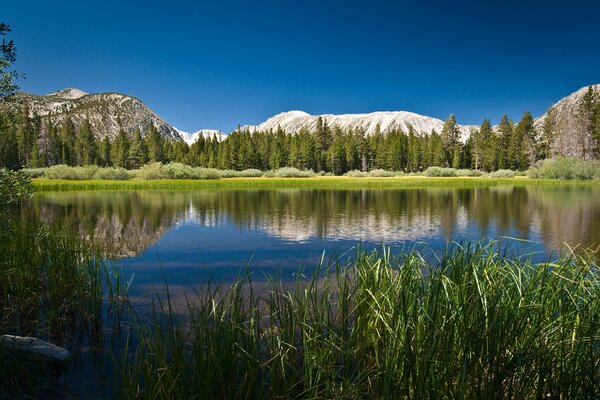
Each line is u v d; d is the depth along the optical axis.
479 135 92.38
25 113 103.88
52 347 3.98
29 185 6.49
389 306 3.95
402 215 18.89
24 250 6.76
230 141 100.44
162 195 33.09
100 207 22.80
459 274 4.20
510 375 2.96
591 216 17.34
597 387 2.85
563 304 3.56
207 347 3.40
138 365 3.14
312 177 73.62
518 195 29.81
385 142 100.75
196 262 9.29
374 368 3.60
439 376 2.97
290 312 3.98
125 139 113.12
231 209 22.02
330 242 12.16
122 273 8.09
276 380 3.38
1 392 3.37
